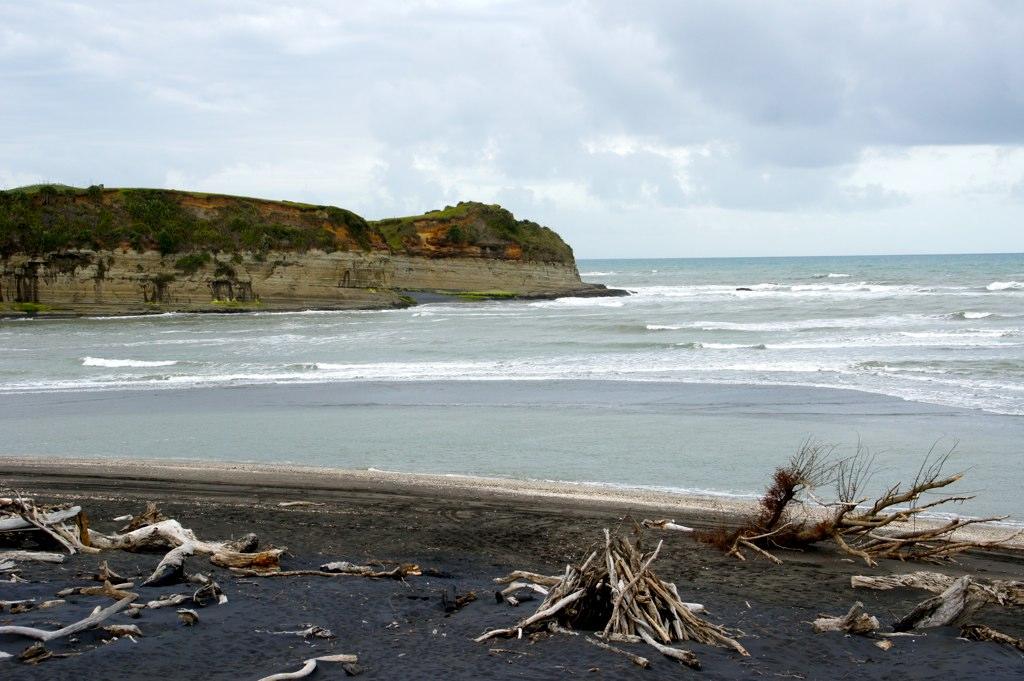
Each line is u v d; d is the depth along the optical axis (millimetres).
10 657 6641
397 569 9875
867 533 11609
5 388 27609
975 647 7766
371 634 7676
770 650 7578
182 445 18875
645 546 11391
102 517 12641
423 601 8734
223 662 6816
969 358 30188
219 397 25594
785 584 9930
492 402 24109
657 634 7535
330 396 25562
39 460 17141
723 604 9133
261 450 18297
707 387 25797
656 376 28250
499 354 35531
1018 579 10180
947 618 8320
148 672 6520
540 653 7086
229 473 15898
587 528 12234
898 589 9750
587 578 8133
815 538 11492
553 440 18922
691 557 10984
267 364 33031
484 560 10734
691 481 15227
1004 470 15617
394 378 29125
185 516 12734
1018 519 12828
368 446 18562
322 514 12945
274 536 11711
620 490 14578
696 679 6703
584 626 7926
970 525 12594
